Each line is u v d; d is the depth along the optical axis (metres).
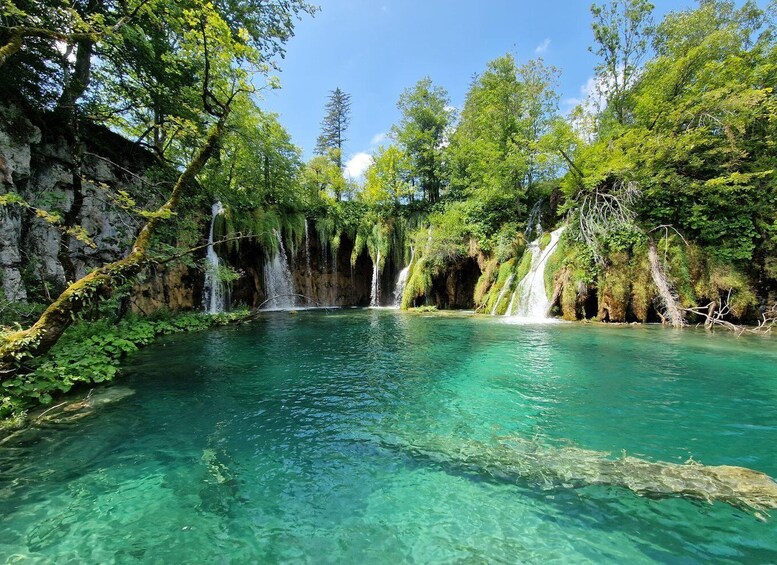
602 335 11.77
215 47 7.83
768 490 3.34
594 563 2.54
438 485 3.61
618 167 14.85
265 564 2.56
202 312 17.84
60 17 7.34
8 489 3.50
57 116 11.01
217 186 19.56
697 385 6.58
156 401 6.01
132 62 11.61
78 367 6.85
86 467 3.95
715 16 17.67
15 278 8.75
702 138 13.80
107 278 6.70
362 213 27.30
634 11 18.77
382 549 2.72
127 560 2.59
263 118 20.31
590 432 4.73
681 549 2.65
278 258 23.25
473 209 22.28
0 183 8.84
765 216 13.12
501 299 19.03
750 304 12.90
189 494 3.46
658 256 14.16
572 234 16.44
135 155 14.47
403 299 22.98
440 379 7.27
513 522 3.02
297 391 6.57
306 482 3.69
